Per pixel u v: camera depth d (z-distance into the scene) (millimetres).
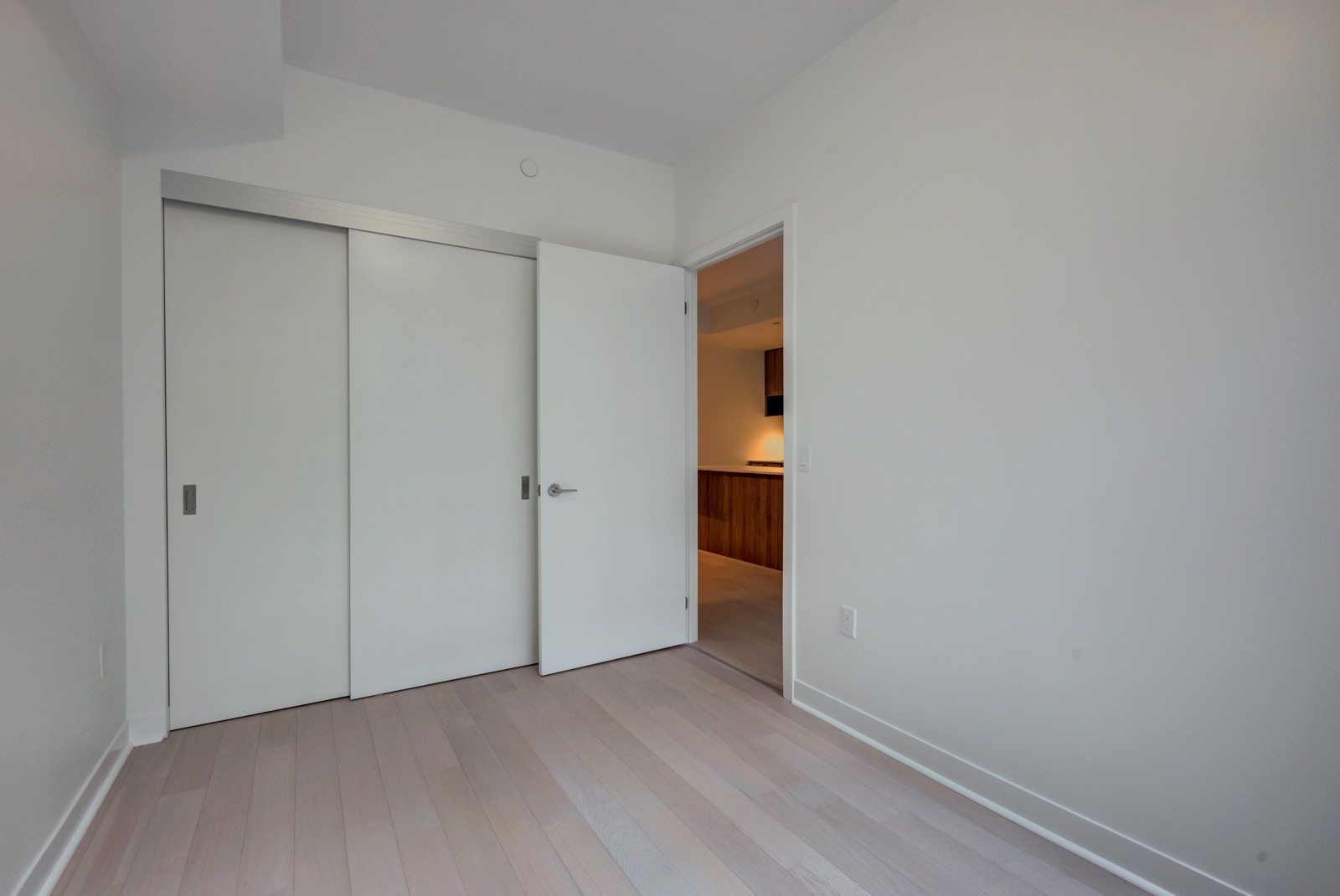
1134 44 1521
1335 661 1243
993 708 1847
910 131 2084
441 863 1575
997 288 1825
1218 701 1401
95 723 1856
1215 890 1404
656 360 3186
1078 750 1649
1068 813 1664
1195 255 1420
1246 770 1361
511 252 2918
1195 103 1415
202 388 2334
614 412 3041
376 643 2637
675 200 3422
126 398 2168
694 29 2277
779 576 5238
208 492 2346
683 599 3311
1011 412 1792
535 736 2268
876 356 2215
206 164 2318
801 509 2551
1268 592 1325
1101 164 1582
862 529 2277
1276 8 1297
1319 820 1267
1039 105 1715
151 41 1830
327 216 2508
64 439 1648
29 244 1450
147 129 2225
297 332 2504
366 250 2598
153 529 2213
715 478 6383
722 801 1856
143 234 2199
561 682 2793
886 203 2172
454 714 2451
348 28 2246
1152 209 1489
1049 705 1713
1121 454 1553
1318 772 1267
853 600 2314
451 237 2770
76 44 1740
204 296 2338
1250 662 1354
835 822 1757
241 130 2381
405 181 2699
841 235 2359
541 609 2848
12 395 1358
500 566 2930
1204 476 1414
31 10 1460
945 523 1981
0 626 1295
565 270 2889
